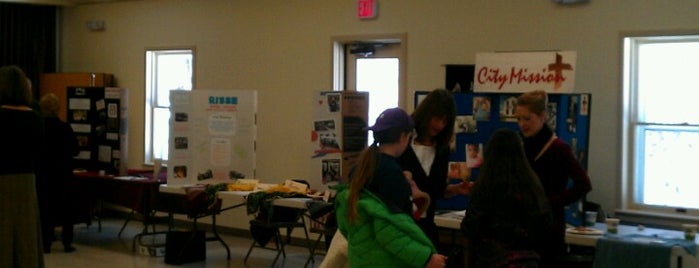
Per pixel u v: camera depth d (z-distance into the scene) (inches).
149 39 358.9
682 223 215.9
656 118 224.2
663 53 223.1
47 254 283.6
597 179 230.8
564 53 195.3
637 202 227.3
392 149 115.3
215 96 276.4
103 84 370.6
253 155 276.8
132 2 365.1
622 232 182.1
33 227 154.3
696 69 217.8
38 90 382.0
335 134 254.5
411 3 270.5
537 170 151.0
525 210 125.6
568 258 175.9
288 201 237.3
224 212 332.2
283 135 309.4
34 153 154.3
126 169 325.1
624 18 225.3
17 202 150.8
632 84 227.8
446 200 201.6
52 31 388.2
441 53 263.4
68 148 282.0
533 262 126.3
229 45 327.3
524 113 151.5
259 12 315.9
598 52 230.1
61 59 393.1
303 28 301.7
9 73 150.9
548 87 196.5
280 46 309.3
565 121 195.9
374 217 109.3
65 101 371.9
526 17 243.9
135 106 367.2
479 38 254.4
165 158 358.9
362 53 289.1
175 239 270.5
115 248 298.7
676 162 220.7
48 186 276.7
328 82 294.4
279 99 310.3
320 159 257.3
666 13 218.1
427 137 134.3
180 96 275.3
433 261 108.7
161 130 361.4
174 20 347.9
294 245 307.1
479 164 202.8
